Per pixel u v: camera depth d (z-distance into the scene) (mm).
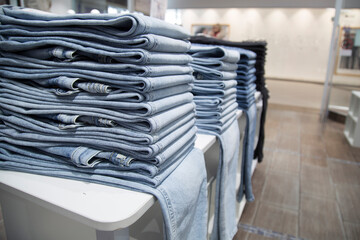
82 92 584
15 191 569
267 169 2619
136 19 493
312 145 3359
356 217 1865
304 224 1779
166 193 572
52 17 570
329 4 4586
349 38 4961
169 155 605
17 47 599
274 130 4000
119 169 587
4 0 858
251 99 1508
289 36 5809
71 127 584
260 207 1962
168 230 572
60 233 785
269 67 6148
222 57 963
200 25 6207
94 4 1168
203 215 834
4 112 665
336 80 5273
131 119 550
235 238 1626
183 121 695
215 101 970
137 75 533
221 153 1009
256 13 5867
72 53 560
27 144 634
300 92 5984
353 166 2729
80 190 562
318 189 2248
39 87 629
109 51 541
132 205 513
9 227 911
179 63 664
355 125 3408
